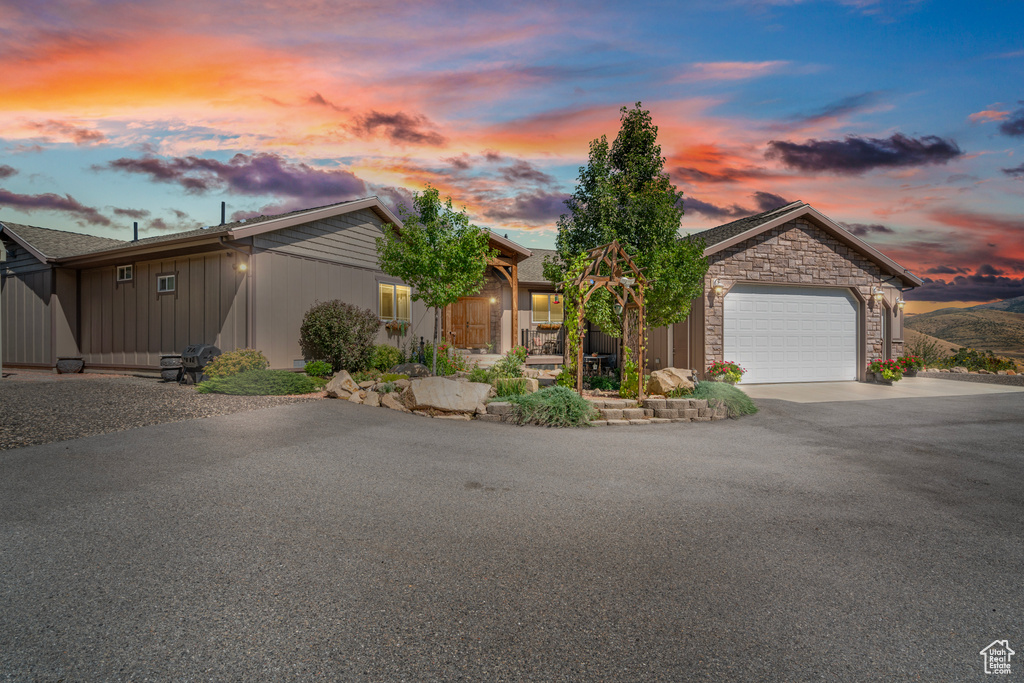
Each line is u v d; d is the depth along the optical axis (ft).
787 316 48.52
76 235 59.16
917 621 8.97
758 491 16.07
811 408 33.96
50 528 11.73
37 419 21.95
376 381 36.94
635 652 7.86
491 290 65.41
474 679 7.18
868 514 14.24
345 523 12.53
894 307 51.90
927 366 61.41
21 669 7.17
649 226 44.55
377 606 8.96
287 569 10.17
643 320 33.12
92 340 46.98
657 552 11.44
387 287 52.26
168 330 41.78
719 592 9.76
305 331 41.98
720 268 45.80
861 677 7.43
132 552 10.69
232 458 17.58
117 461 16.74
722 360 45.62
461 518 13.14
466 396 28.09
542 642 8.06
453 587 9.68
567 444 22.22
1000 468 19.38
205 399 28.37
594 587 9.82
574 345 35.04
